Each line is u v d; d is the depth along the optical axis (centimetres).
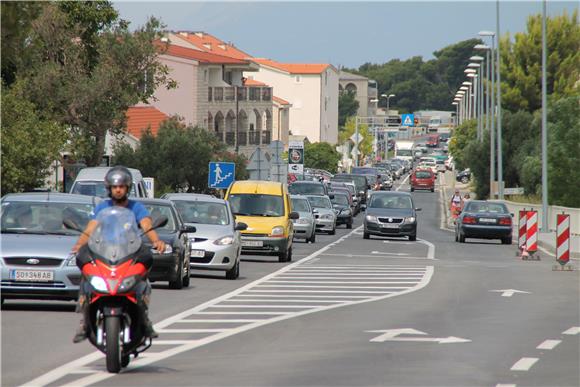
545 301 4534
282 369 2650
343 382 2461
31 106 7444
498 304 4381
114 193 2619
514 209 14388
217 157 13588
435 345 3116
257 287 5075
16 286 3741
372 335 3331
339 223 12950
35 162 7288
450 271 6300
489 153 18562
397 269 6425
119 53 9400
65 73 9219
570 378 2550
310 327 3531
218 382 2452
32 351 2927
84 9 10138
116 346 2508
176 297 4509
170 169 12950
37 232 3934
